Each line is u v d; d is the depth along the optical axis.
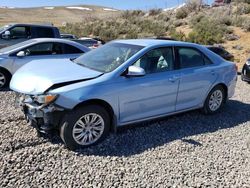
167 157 4.82
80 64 5.75
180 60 6.13
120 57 5.55
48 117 4.67
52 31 13.07
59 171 4.21
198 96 6.49
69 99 4.67
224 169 4.59
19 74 5.29
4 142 4.84
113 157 4.69
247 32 23.89
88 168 4.34
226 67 6.96
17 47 8.82
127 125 5.66
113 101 5.09
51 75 4.97
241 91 9.66
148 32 29.28
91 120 4.95
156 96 5.67
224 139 5.68
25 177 4.02
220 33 23.52
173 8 40.62
